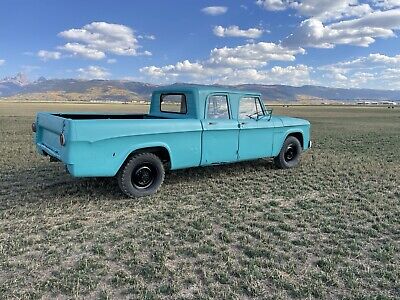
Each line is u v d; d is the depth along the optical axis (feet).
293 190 21.97
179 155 20.59
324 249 13.55
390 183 24.29
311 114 160.66
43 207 17.75
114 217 16.63
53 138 19.44
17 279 10.89
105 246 13.46
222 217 16.85
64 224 15.53
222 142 22.59
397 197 20.94
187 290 10.48
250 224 15.99
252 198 20.12
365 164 31.12
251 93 24.54
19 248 13.06
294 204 19.24
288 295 10.39
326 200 19.98
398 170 28.71
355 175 26.53
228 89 23.34
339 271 11.88
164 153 20.75
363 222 16.58
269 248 13.48
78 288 10.40
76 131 16.75
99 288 10.49
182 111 22.93
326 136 57.21
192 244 13.74
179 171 25.86
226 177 24.72
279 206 18.78
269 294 10.40
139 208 17.95
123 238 14.21
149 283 10.84
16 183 22.17
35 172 25.35
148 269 11.62
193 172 25.71
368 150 40.47
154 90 25.73
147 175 19.94
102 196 19.70
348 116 144.25
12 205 17.97
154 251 13.03
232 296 10.16
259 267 11.97
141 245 13.53
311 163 30.99
